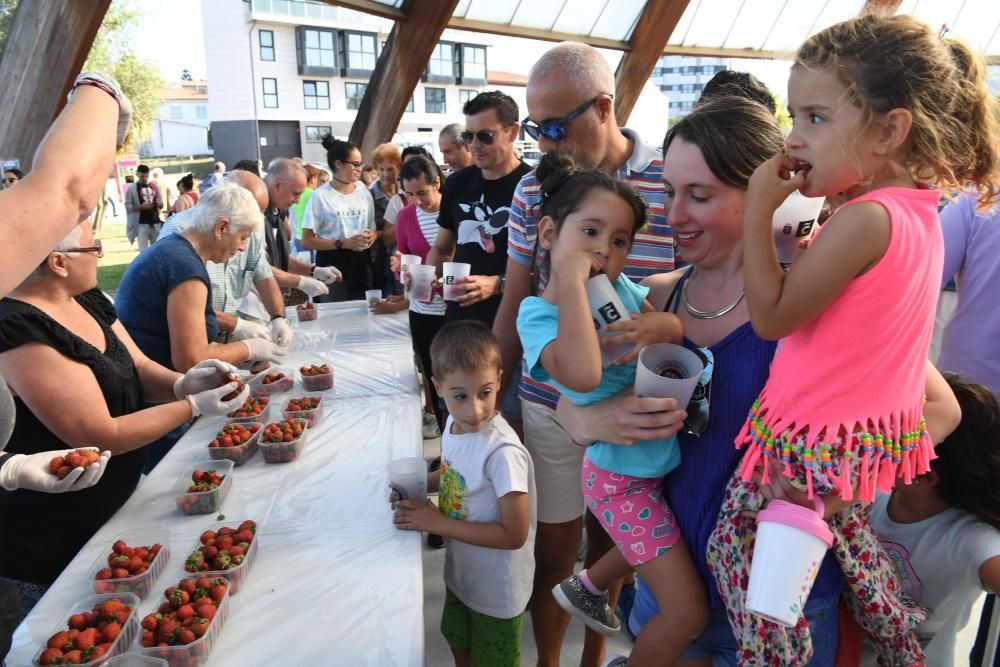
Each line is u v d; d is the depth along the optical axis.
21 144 3.95
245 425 2.19
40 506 1.74
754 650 1.03
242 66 25.20
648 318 1.20
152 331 2.49
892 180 0.92
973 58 0.88
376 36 27.56
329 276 4.23
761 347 1.12
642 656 1.19
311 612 1.33
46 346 1.66
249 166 5.79
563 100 1.85
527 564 1.76
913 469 0.99
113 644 1.19
